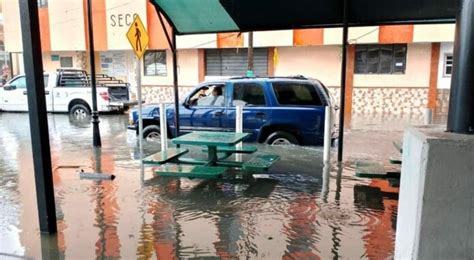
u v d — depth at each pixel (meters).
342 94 6.96
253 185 5.70
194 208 4.73
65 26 18.69
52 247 3.67
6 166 7.11
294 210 4.65
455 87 2.14
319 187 5.59
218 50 18.52
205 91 9.09
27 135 10.84
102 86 15.92
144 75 19.61
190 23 7.95
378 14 6.98
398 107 16.94
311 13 7.27
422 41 15.65
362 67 17.08
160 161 5.84
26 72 3.74
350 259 3.41
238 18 7.61
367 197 5.12
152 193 5.32
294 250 3.59
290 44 16.78
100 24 18.38
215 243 3.75
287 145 8.42
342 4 6.95
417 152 2.09
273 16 7.48
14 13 19.16
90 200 5.02
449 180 1.96
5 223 4.27
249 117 8.49
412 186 2.16
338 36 16.22
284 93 8.45
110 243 3.75
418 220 2.04
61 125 12.98
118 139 10.00
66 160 7.46
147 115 9.45
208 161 6.42
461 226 1.98
